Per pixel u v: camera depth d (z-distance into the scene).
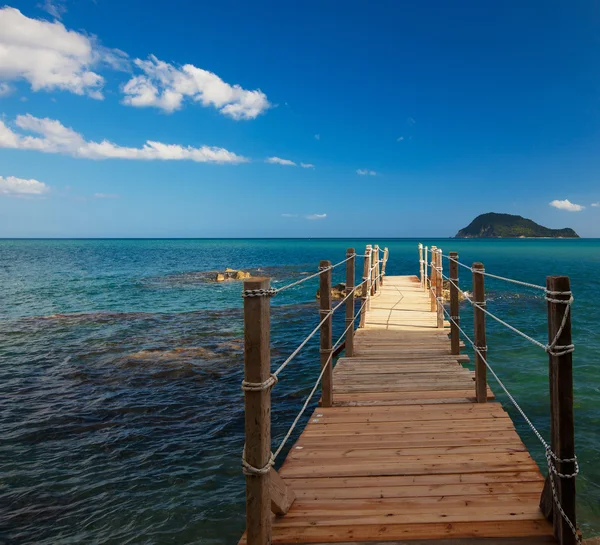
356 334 9.33
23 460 6.20
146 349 11.73
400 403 5.49
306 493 3.44
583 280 28.25
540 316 16.31
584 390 8.38
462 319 15.65
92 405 8.11
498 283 27.89
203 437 6.87
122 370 10.07
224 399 8.41
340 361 7.45
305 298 22.20
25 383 9.30
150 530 4.78
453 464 3.83
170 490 5.49
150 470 5.94
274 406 8.26
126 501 5.27
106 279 32.38
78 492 5.46
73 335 13.77
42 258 60.16
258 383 2.57
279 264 49.62
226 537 4.66
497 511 3.09
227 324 15.38
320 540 2.87
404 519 3.04
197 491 5.47
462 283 27.97
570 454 2.64
